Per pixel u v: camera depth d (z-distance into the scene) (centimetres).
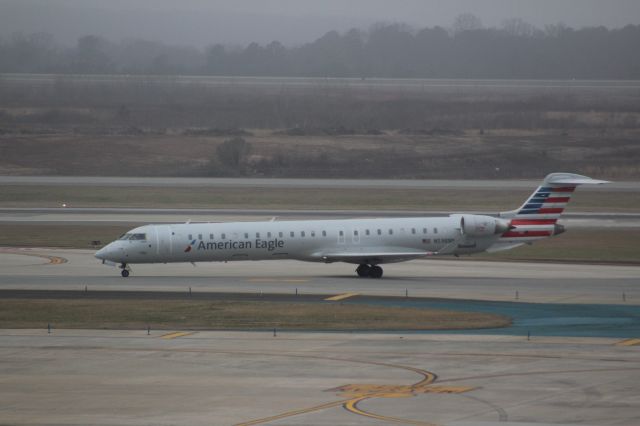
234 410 10388
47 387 11612
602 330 15975
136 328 16288
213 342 14825
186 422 9888
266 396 11069
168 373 12438
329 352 13900
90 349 14212
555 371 12369
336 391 11312
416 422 9762
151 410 10419
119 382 11894
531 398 10819
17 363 13138
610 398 10788
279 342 14812
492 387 11425
